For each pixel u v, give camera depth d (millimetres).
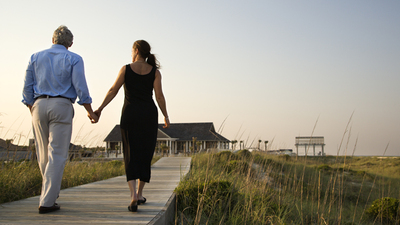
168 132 45406
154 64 2996
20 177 4840
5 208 3004
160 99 3033
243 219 3936
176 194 4090
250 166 5668
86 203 3359
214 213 3840
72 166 7410
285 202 5758
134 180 2875
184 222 3523
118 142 44562
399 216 7242
